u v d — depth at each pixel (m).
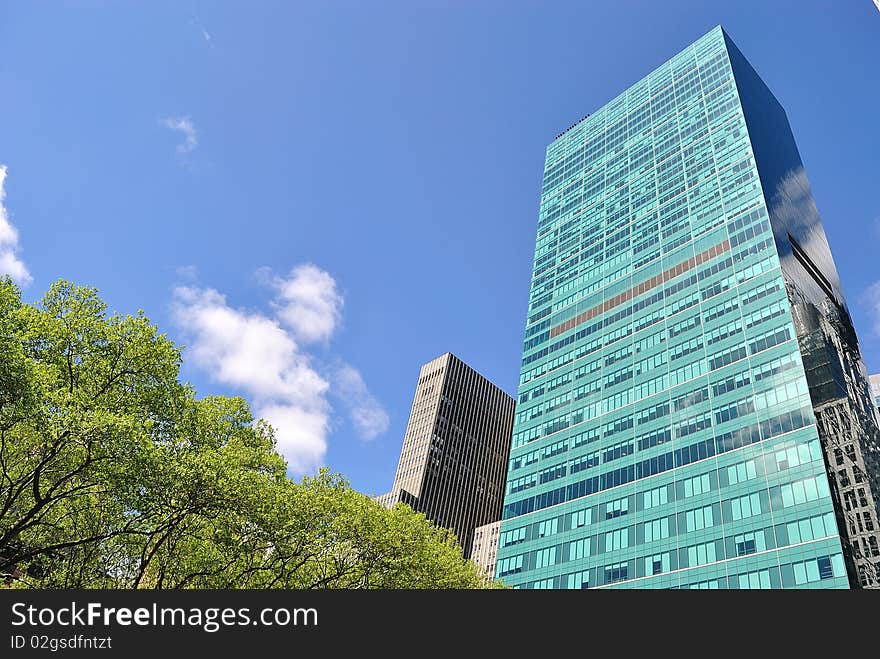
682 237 120.19
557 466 109.62
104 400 31.92
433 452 189.88
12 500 27.58
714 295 105.12
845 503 72.31
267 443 45.31
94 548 33.09
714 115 134.62
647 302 117.38
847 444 81.94
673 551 82.31
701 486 85.00
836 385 90.31
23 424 28.75
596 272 135.62
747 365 91.50
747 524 76.62
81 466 27.45
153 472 27.80
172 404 34.97
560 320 135.62
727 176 120.19
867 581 65.94
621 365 112.69
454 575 45.78
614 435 103.75
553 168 178.75
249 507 31.06
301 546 37.09
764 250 102.44
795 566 69.38
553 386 124.19
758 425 84.00
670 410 97.69
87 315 33.38
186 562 36.56
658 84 161.25
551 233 160.00
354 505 41.19
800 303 97.69
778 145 136.62
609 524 93.06
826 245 133.00
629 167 149.88
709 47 151.88
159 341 35.44
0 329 26.45
